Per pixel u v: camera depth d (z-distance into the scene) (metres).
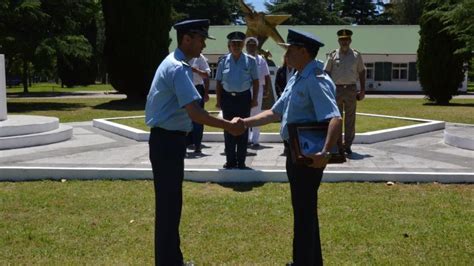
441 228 5.49
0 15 21.36
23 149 10.23
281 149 10.25
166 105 4.16
